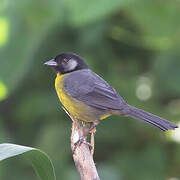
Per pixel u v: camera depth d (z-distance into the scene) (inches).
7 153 211.8
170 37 456.1
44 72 493.0
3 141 452.8
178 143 475.5
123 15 482.3
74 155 287.4
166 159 467.5
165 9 437.7
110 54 491.2
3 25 375.9
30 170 454.3
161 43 473.4
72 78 401.4
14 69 381.1
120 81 484.1
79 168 279.3
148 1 436.8
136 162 460.8
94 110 385.7
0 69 378.9
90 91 389.4
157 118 355.3
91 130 346.0
